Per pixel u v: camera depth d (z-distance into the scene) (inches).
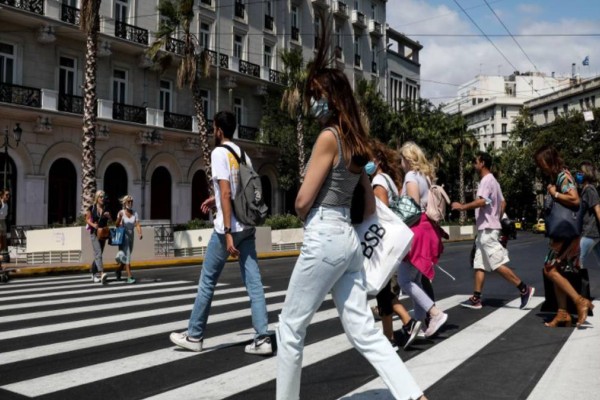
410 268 192.4
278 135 1242.6
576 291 217.0
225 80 1233.4
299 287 103.6
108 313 257.9
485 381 145.0
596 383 142.5
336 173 102.7
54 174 924.6
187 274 497.0
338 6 1610.5
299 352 105.4
